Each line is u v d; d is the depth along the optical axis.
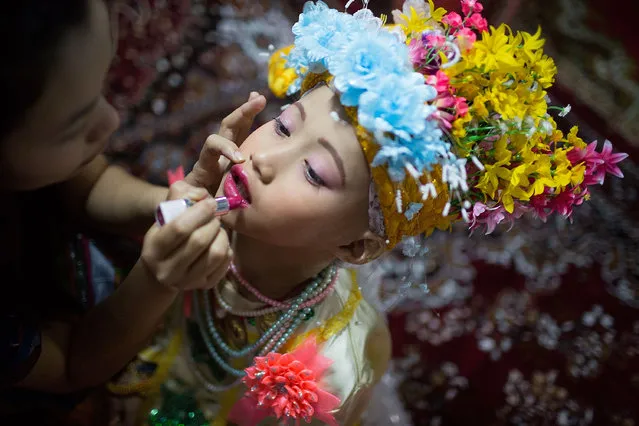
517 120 0.90
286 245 0.96
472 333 1.65
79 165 0.85
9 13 0.63
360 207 0.92
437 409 1.54
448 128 0.86
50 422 1.07
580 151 0.98
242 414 1.07
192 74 1.76
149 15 1.78
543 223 1.86
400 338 1.63
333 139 0.88
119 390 1.15
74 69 0.68
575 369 1.63
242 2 1.88
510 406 1.56
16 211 0.93
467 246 1.79
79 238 1.15
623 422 1.57
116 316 0.92
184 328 1.15
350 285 1.16
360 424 1.27
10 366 0.86
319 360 1.01
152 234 0.83
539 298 1.73
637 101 2.09
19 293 0.95
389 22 1.53
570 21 2.18
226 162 1.01
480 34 1.02
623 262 1.83
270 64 1.18
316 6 0.94
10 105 0.67
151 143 1.63
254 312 1.06
